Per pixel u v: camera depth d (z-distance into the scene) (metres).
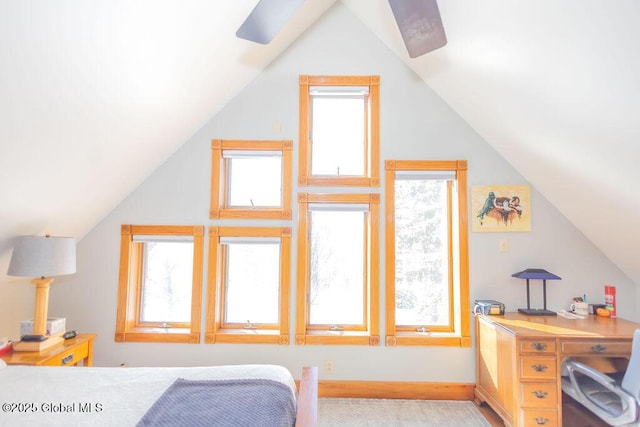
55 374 1.61
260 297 2.86
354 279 2.83
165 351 2.70
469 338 2.65
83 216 2.52
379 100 2.80
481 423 2.29
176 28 1.83
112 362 2.69
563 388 2.09
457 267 2.74
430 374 2.65
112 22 1.52
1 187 1.75
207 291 2.73
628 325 2.26
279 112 2.81
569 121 1.95
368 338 2.66
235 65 2.52
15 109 1.49
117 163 2.34
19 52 1.32
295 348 2.68
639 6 1.25
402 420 2.32
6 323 2.38
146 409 1.29
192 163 2.79
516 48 1.84
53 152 1.83
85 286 2.72
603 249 2.64
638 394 1.66
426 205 2.87
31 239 1.95
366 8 2.63
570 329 2.16
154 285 2.87
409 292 2.84
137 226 2.75
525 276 2.49
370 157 2.79
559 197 2.58
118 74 1.77
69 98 1.66
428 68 2.61
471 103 2.55
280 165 2.88
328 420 2.32
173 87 2.18
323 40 2.83
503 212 2.73
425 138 2.78
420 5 1.54
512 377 2.11
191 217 2.77
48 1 1.26
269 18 1.68
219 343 2.70
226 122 2.81
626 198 2.08
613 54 1.47
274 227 2.75
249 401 1.31
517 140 2.45
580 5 1.40
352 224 2.84
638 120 1.63
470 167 2.76
